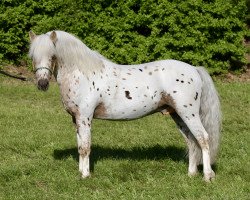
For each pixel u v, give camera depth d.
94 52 7.00
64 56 6.72
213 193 6.43
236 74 15.48
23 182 7.02
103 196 6.40
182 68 6.91
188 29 14.66
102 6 14.97
